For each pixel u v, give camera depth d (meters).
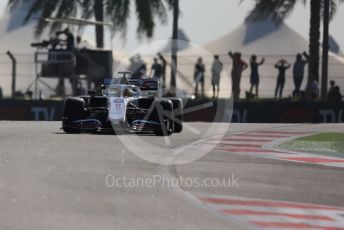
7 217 22.33
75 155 36.94
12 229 20.81
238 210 25.44
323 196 28.97
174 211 24.41
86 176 30.52
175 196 27.16
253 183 30.98
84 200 25.52
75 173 31.16
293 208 26.34
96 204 24.94
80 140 44.09
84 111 48.12
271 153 42.25
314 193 29.47
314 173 34.78
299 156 41.31
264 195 28.42
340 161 39.69
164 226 22.09
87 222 22.12
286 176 33.41
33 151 38.06
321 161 39.44
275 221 24.08
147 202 25.72
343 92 101.69
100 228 21.42
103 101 48.69
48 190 27.00
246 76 92.06
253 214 24.95
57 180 29.25
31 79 105.44
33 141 42.88
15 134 47.22
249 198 27.66
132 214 23.61
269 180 32.00
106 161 35.22
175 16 105.25
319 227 23.59
